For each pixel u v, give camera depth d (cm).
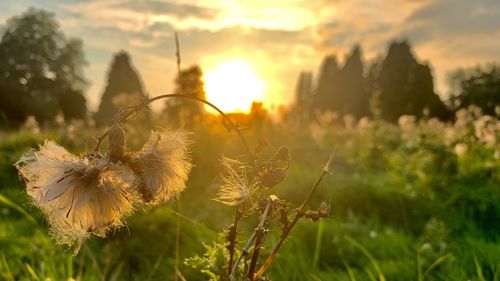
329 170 246
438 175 804
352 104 4847
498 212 679
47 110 4588
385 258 530
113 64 4469
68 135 1193
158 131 207
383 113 3719
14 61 4869
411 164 873
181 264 513
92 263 509
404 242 565
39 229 587
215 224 619
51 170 189
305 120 1438
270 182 218
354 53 4981
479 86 2294
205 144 769
